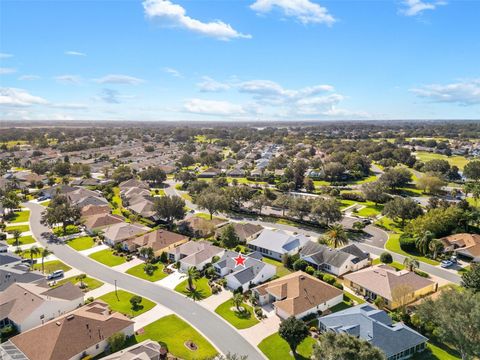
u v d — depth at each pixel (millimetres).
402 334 54531
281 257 91500
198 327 61438
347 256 83812
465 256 92062
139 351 50719
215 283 77750
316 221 120250
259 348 55906
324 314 65812
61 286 70000
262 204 132500
